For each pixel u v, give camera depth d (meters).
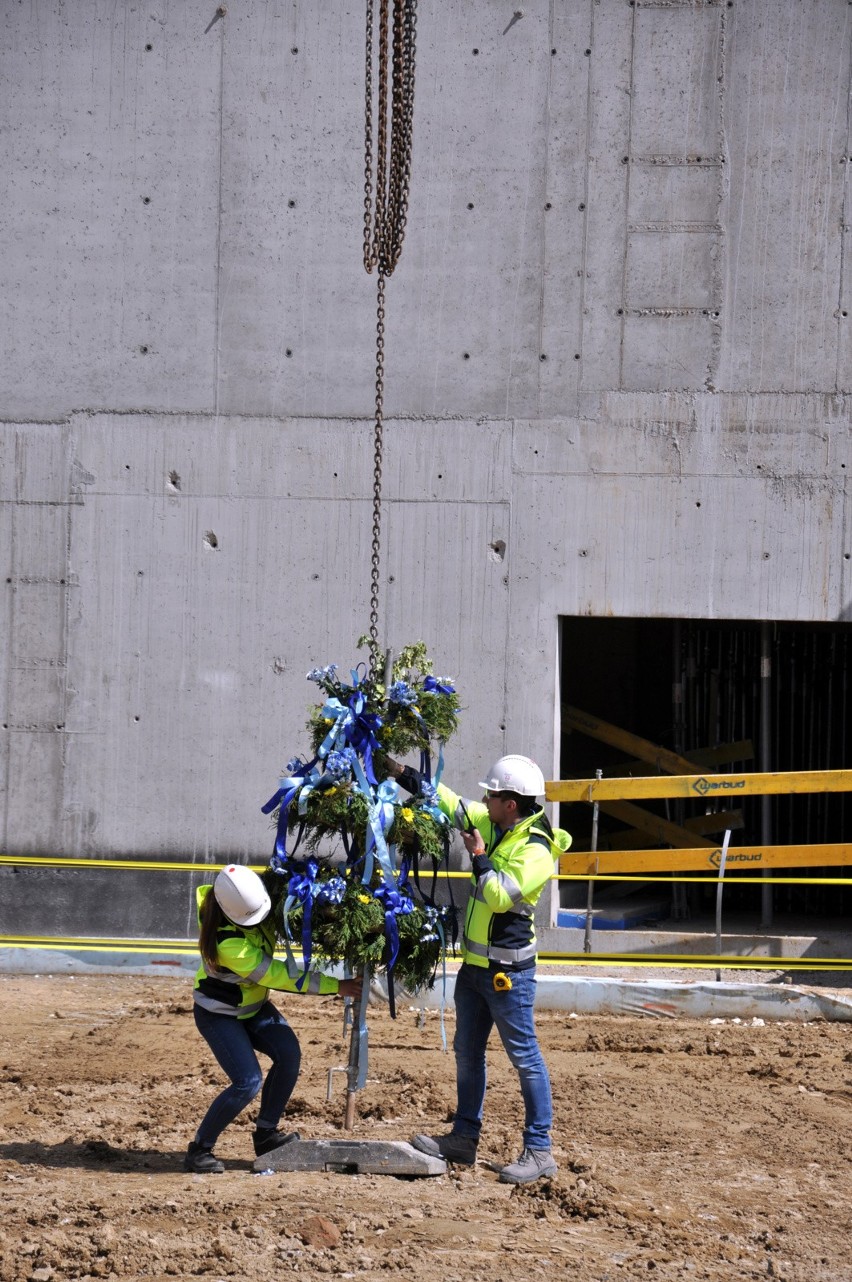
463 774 13.48
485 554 13.52
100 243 13.95
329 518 13.66
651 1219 6.72
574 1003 11.64
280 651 13.68
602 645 19.14
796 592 13.23
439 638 13.55
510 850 7.12
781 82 13.28
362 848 7.37
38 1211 6.59
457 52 13.59
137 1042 10.48
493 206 13.56
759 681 17.06
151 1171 7.41
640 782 12.76
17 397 14.01
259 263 13.79
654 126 13.40
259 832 13.63
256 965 7.07
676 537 13.35
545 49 13.49
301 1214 6.61
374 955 7.15
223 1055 7.20
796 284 13.28
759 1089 9.32
